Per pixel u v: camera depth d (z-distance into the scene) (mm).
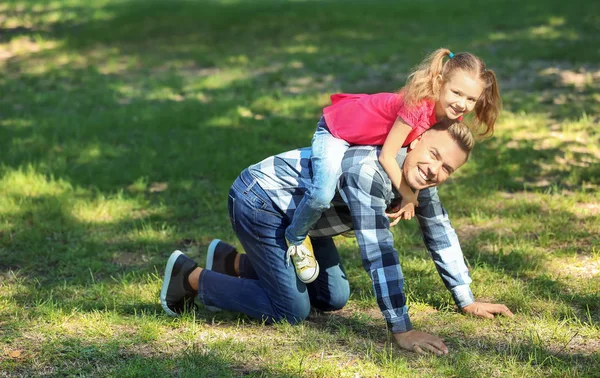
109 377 3232
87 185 6426
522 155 6965
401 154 3402
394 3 17609
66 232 5359
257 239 3695
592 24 14023
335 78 10711
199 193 6223
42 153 7289
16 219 5531
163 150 7434
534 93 9547
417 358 3408
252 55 12375
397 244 5012
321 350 3496
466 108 3324
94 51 12969
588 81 10031
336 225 3668
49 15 16641
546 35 13141
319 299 3914
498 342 3578
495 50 12039
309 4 17672
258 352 3455
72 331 3711
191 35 14086
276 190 3660
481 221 5414
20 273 4660
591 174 6379
